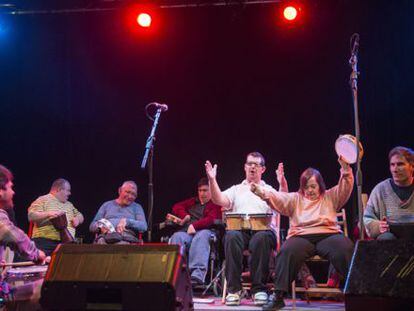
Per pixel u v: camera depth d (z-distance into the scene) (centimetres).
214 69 762
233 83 757
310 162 731
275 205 470
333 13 721
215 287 561
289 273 435
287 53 743
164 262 309
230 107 757
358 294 323
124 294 305
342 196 464
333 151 724
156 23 764
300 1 700
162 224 614
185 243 571
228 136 756
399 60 700
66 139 783
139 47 776
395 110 699
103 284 306
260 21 748
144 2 722
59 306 311
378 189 465
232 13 744
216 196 508
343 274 435
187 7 742
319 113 731
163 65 773
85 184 783
